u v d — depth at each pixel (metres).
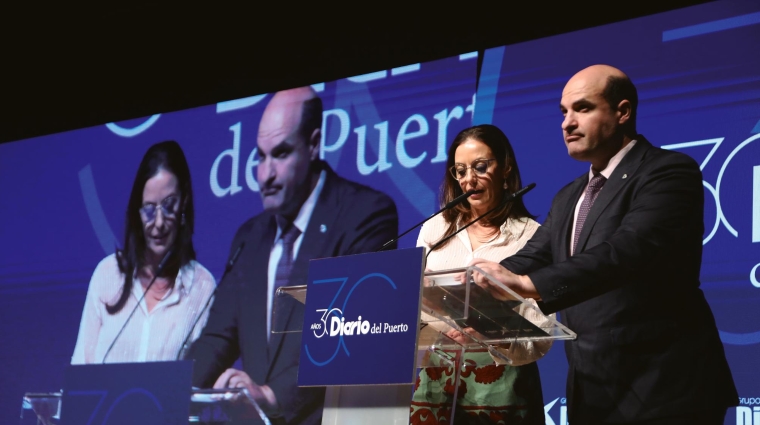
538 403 2.78
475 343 2.28
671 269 2.47
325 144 4.29
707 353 2.46
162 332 4.38
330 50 4.45
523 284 2.17
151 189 4.67
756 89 3.35
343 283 2.12
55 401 4.57
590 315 2.57
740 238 3.25
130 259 4.60
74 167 4.93
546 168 3.67
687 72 3.49
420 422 2.33
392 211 4.01
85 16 4.94
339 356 2.06
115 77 5.04
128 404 4.36
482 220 3.18
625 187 2.61
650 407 2.42
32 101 5.25
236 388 4.11
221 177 4.50
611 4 3.83
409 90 4.15
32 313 4.78
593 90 2.87
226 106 4.62
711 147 3.37
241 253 4.31
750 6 3.43
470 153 3.25
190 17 4.83
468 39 4.10
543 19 3.96
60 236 4.85
